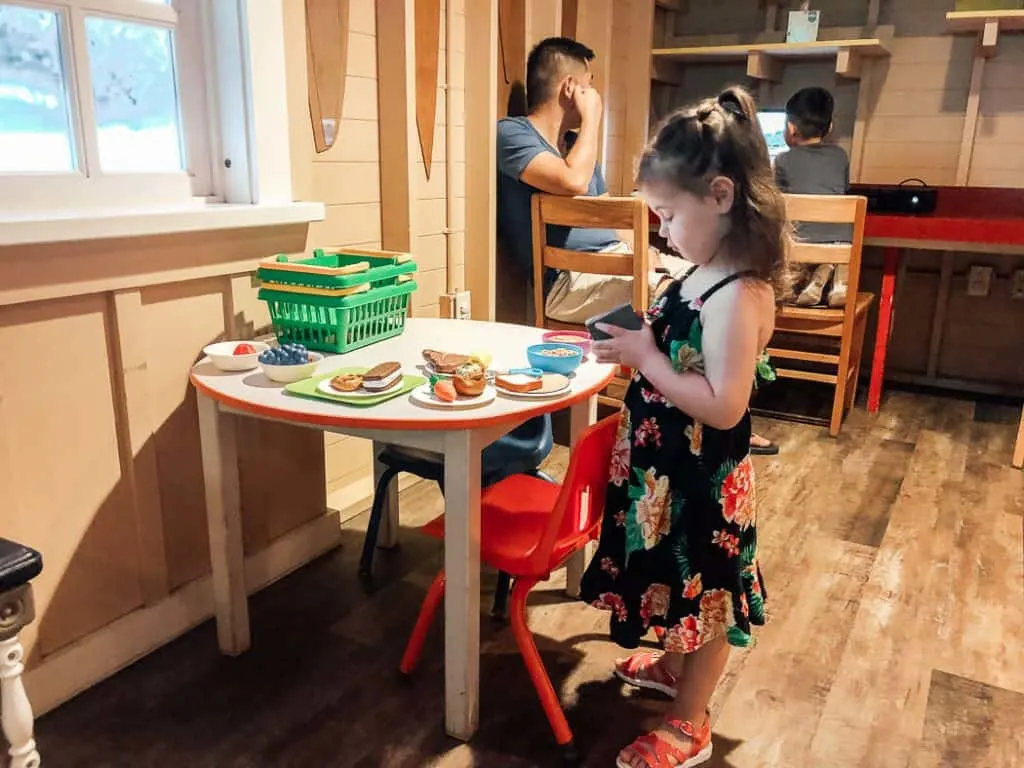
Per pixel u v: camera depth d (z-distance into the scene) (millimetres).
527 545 1449
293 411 1354
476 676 1477
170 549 1755
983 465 2814
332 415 1326
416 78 2340
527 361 1668
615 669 1694
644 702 1607
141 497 1659
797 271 2973
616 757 1456
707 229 1269
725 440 1322
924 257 3711
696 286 1319
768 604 1943
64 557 1533
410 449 1847
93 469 1559
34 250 1367
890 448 2975
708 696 1440
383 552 2152
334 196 2145
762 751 1479
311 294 1646
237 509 1660
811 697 1625
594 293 2748
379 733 1499
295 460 2039
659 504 1354
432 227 2537
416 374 1560
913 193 3357
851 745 1497
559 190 2666
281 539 2025
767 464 2809
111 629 1632
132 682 1623
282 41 1825
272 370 1487
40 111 1495
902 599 1971
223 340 1775
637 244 2451
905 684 1666
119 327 1547
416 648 1633
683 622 1356
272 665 1687
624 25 3588
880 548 2219
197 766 1412
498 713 1562
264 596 1938
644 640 1799
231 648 1707
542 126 2814
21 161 1477
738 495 1356
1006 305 3594
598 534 1527
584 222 2561
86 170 1562
